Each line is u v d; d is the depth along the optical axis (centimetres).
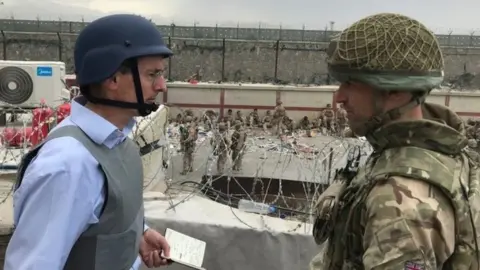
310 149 1129
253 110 2734
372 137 154
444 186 137
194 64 3275
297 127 2462
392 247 131
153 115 665
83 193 163
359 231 149
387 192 137
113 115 183
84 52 179
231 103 2722
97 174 169
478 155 170
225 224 453
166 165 779
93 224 171
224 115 2597
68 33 3194
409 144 147
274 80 3250
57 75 737
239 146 1043
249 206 543
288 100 2727
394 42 143
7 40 3134
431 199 134
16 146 551
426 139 146
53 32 3222
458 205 138
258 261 451
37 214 158
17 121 691
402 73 142
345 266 154
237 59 3281
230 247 451
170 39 3238
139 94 180
